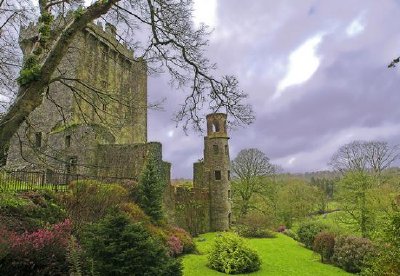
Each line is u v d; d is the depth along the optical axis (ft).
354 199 103.86
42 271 34.71
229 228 129.39
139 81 113.39
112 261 34.73
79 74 94.79
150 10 26.32
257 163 159.12
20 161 65.92
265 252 88.43
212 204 129.08
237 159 161.07
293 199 162.50
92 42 98.37
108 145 94.99
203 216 123.03
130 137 117.91
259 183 158.30
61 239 37.76
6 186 49.98
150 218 74.49
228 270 63.93
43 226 45.06
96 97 30.94
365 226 97.09
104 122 30.22
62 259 36.04
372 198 95.50
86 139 89.30
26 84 22.08
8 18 30.60
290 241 110.93
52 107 100.99
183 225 108.99
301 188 165.99
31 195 53.78
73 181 64.54
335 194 125.70
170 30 27.22
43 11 24.75
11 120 21.15
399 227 31.81
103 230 36.45
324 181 194.80
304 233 101.71
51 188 61.93
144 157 91.40
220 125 135.33
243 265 65.82
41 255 35.91
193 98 29.76
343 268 70.18
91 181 61.93
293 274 65.16
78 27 23.20
